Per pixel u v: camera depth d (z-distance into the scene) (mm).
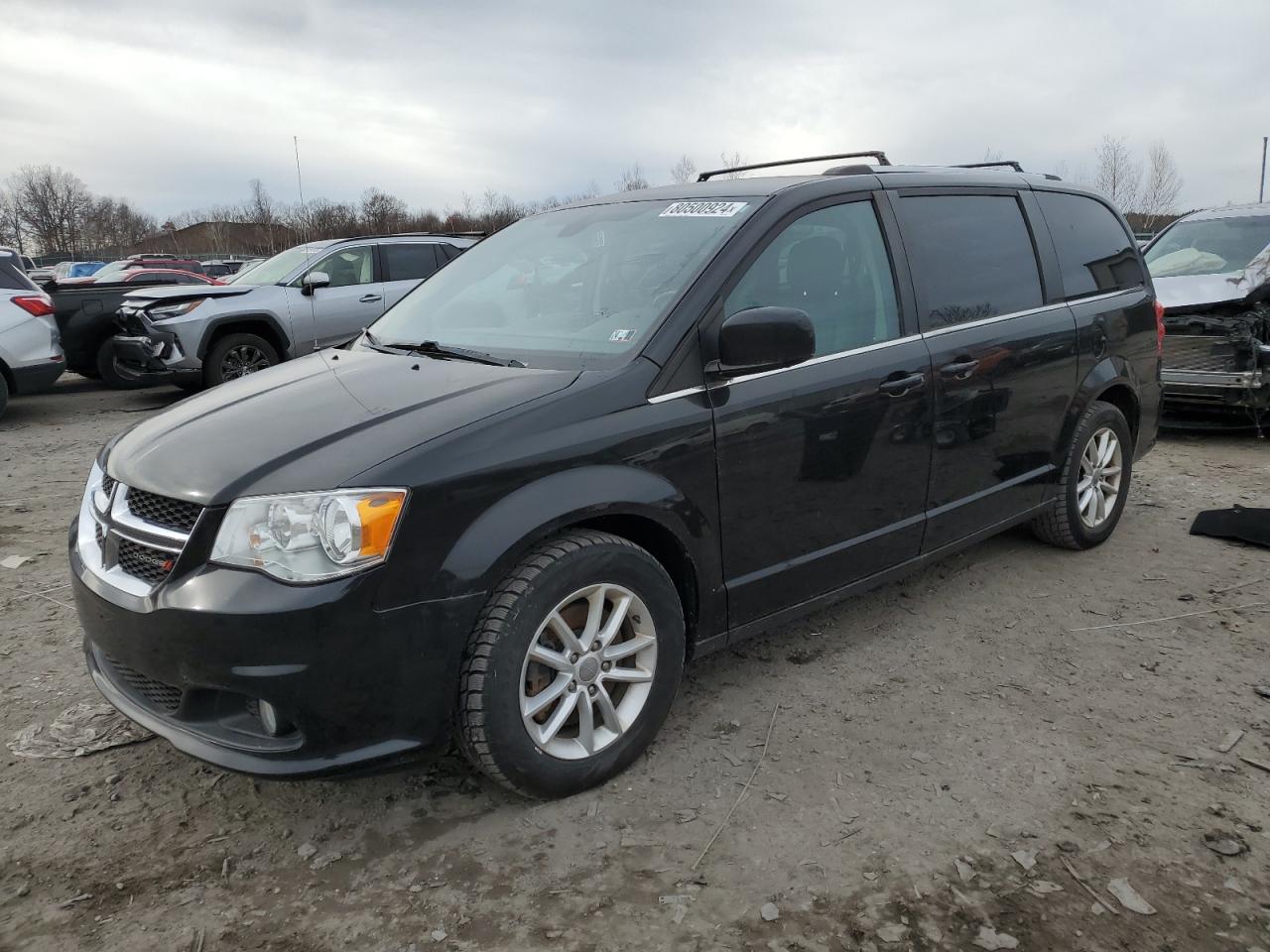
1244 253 8031
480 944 2223
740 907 2322
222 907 2359
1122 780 2824
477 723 2535
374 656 2369
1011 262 4203
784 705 3318
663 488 2836
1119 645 3768
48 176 76875
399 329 3777
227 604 2297
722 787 2824
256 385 3238
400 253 11312
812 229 3410
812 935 2227
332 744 2391
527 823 2670
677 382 2936
